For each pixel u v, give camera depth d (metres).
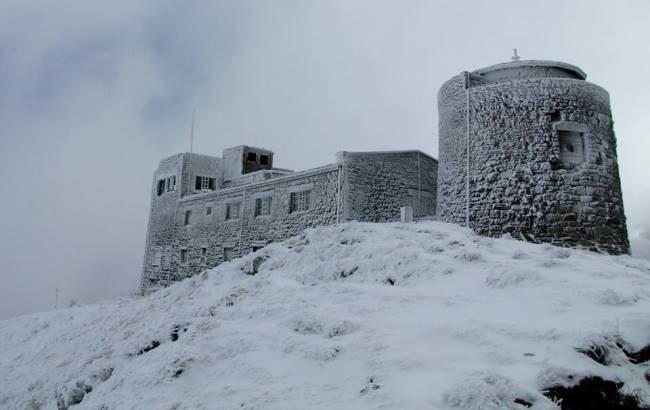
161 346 7.68
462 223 17.00
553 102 16.17
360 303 7.79
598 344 4.89
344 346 5.96
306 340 6.43
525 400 4.11
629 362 4.93
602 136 16.53
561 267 8.52
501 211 16.09
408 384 4.68
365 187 20.73
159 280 31.14
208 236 27.42
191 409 5.34
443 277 8.91
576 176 15.77
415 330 6.05
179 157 32.03
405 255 10.09
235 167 32.72
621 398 4.51
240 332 7.34
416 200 22.84
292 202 22.52
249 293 10.15
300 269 11.71
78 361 11.32
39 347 15.73
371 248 11.28
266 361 6.15
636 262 10.30
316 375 5.48
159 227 32.44
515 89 16.61
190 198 29.48
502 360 4.96
